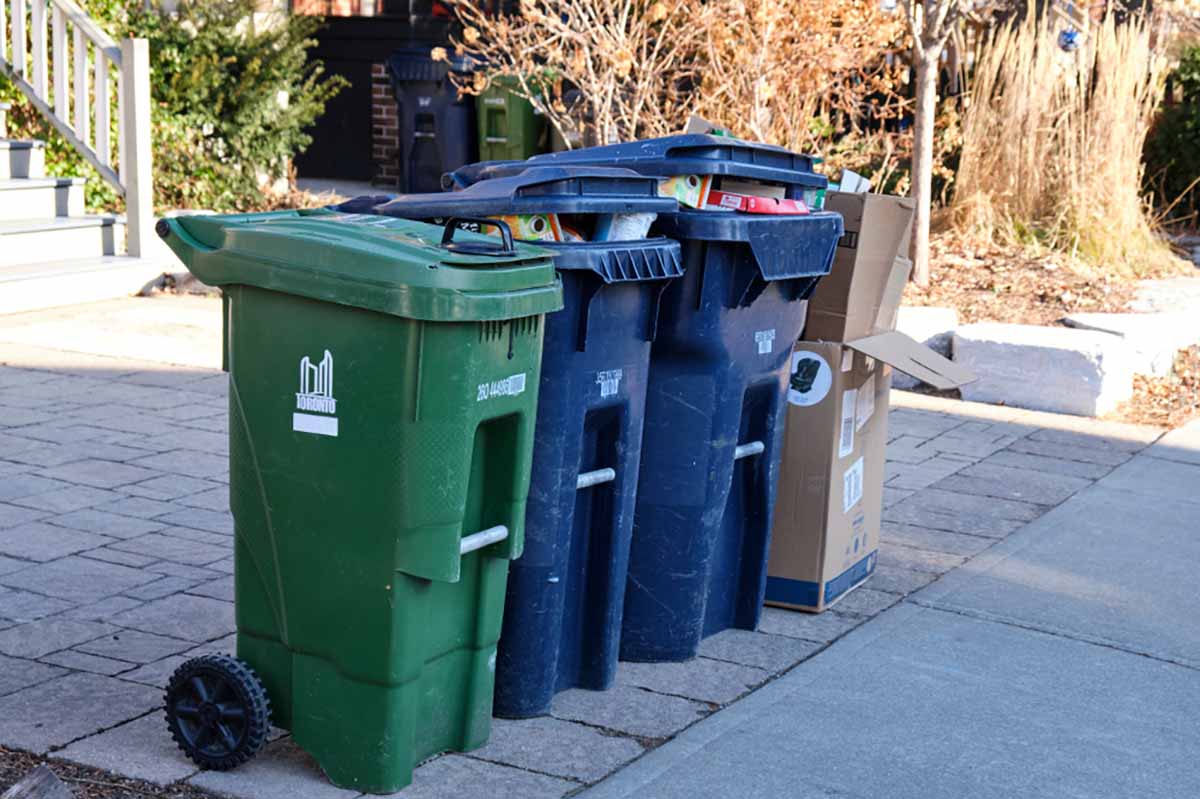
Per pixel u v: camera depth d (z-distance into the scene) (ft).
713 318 14.38
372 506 11.40
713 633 16.40
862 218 16.21
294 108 41.37
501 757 12.91
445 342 11.07
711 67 34.99
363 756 11.92
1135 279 37.93
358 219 12.59
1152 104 42.27
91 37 34.30
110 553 17.67
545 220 13.12
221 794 11.88
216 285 11.86
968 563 19.45
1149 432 27.17
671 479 14.84
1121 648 16.66
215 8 39.65
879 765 13.35
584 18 34.65
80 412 24.08
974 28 42.11
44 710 13.29
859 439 17.49
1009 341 28.81
